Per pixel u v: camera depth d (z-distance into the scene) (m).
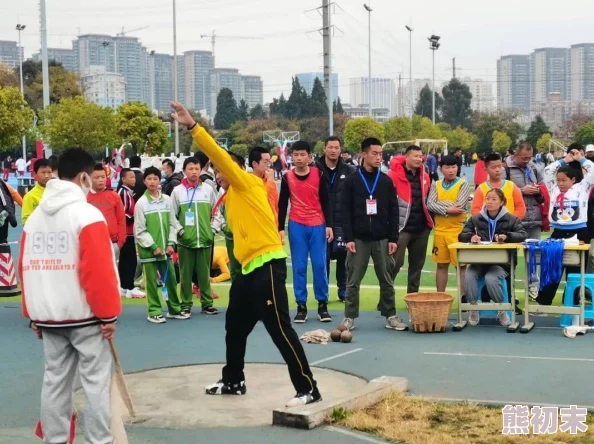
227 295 11.81
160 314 9.91
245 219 6.09
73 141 31.95
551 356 7.81
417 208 9.72
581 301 8.86
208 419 5.99
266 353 8.14
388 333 9.03
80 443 5.52
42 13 31.64
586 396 6.43
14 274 12.34
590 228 10.25
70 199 4.75
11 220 11.98
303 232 9.61
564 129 82.00
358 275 9.08
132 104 38.53
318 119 68.12
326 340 8.54
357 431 5.67
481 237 9.41
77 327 4.73
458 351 8.08
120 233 10.59
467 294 9.35
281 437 5.55
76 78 62.91
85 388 4.78
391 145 53.91
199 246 10.07
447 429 5.64
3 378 7.29
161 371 7.48
